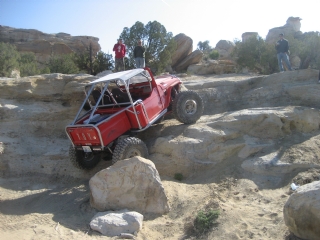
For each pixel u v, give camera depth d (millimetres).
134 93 8695
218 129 8219
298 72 10625
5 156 8156
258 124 8273
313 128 8438
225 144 7871
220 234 5094
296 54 20594
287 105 9742
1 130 8688
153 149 8188
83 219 5926
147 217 6070
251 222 5266
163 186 6527
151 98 8125
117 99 8281
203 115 10375
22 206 6641
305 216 4348
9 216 6070
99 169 8297
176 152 7770
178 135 8367
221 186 6770
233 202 6113
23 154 8383
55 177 8055
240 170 7164
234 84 11344
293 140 7883
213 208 5758
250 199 6172
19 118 9039
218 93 11047
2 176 7840
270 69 21734
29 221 5789
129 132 7930
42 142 9086
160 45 22547
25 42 35406
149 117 7996
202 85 11320
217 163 7617
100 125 7039
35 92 9602
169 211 6234
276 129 8117
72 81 9977
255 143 7852
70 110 9812
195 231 5359
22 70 21812
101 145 7055
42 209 6465
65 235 5211
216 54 36406
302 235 4426
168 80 9102
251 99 10578
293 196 4605
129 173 6273
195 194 6555
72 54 22047
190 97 8805
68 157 8445
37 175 8062
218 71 24078
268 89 10500
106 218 5543
